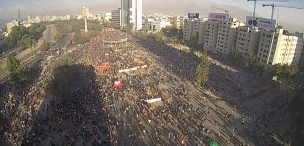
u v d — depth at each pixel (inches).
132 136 2662.4
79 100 3430.1
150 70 5187.0
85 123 2871.6
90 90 3823.8
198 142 2591.0
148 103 3503.9
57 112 3088.1
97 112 3149.6
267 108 3501.5
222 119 3137.3
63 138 2566.4
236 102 3690.9
